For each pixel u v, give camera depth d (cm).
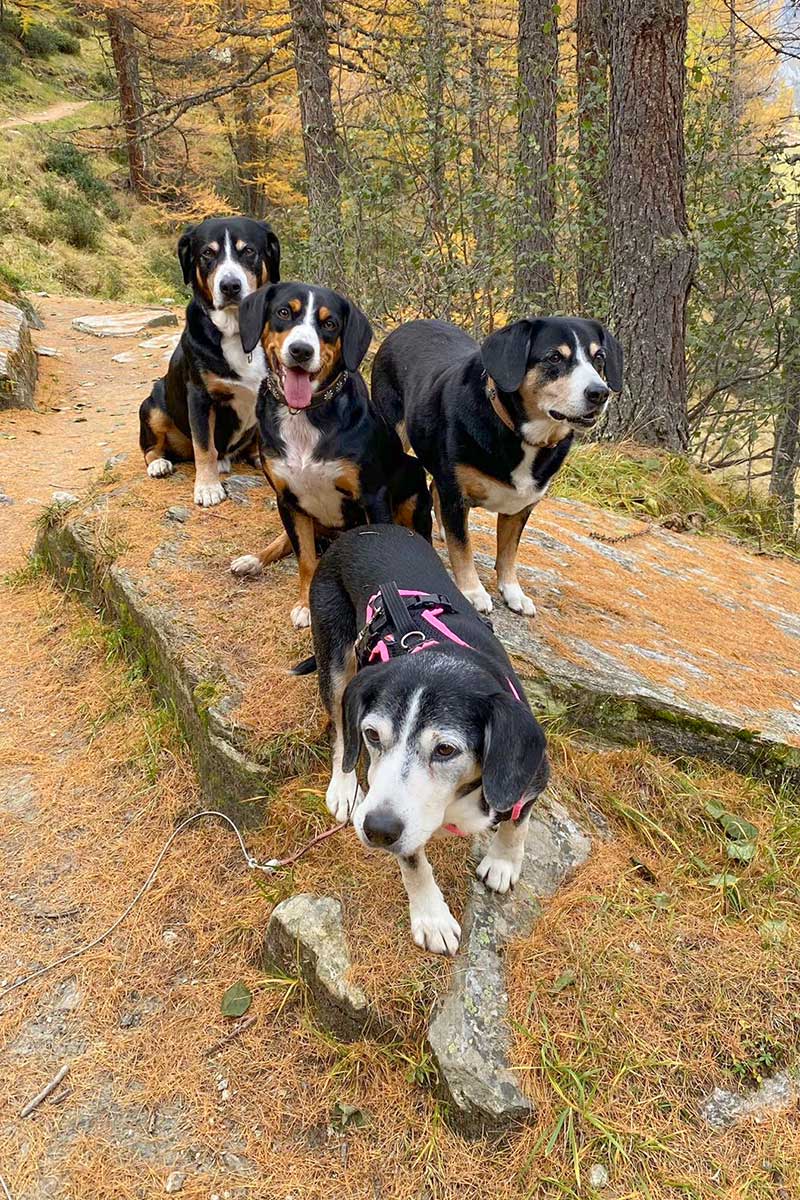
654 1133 86
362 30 456
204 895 118
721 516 259
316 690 129
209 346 176
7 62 1150
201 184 1029
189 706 134
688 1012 95
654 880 112
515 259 319
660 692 134
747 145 325
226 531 172
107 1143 91
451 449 142
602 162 304
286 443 139
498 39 431
